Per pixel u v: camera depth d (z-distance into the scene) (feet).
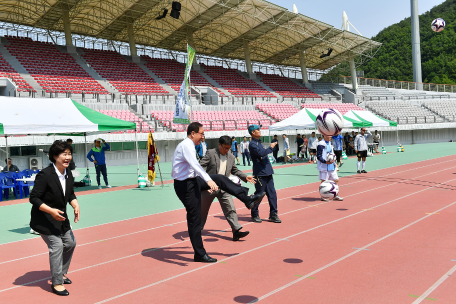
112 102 98.22
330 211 27.63
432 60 349.61
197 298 12.98
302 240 20.06
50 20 123.03
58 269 13.79
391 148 121.39
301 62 168.25
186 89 42.86
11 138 66.44
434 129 150.82
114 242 20.88
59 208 13.99
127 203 34.35
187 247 19.61
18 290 14.32
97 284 14.65
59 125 36.73
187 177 16.74
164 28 135.23
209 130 98.12
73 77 107.04
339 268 15.58
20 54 108.58
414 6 199.11
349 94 162.09
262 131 104.94
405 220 23.94
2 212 31.81
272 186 24.84
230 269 15.89
